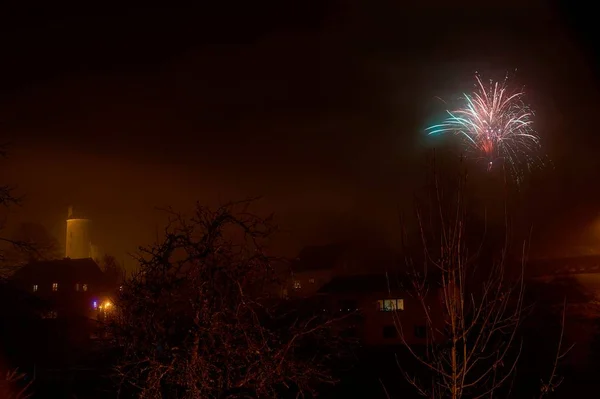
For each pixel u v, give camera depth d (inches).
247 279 306.7
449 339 289.9
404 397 731.4
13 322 746.8
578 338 925.2
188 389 298.0
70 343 714.8
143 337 304.8
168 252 307.9
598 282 1176.2
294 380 323.0
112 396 354.6
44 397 547.8
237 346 302.5
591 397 696.4
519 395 704.4
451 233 297.9
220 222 308.2
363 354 1020.5
